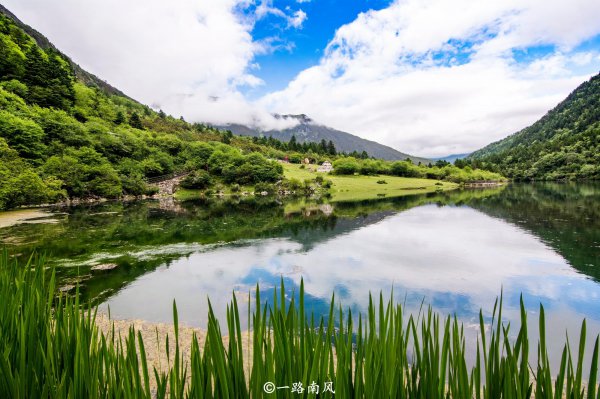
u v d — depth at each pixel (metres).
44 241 18.38
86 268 13.50
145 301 10.13
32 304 2.10
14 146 37.75
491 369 1.24
